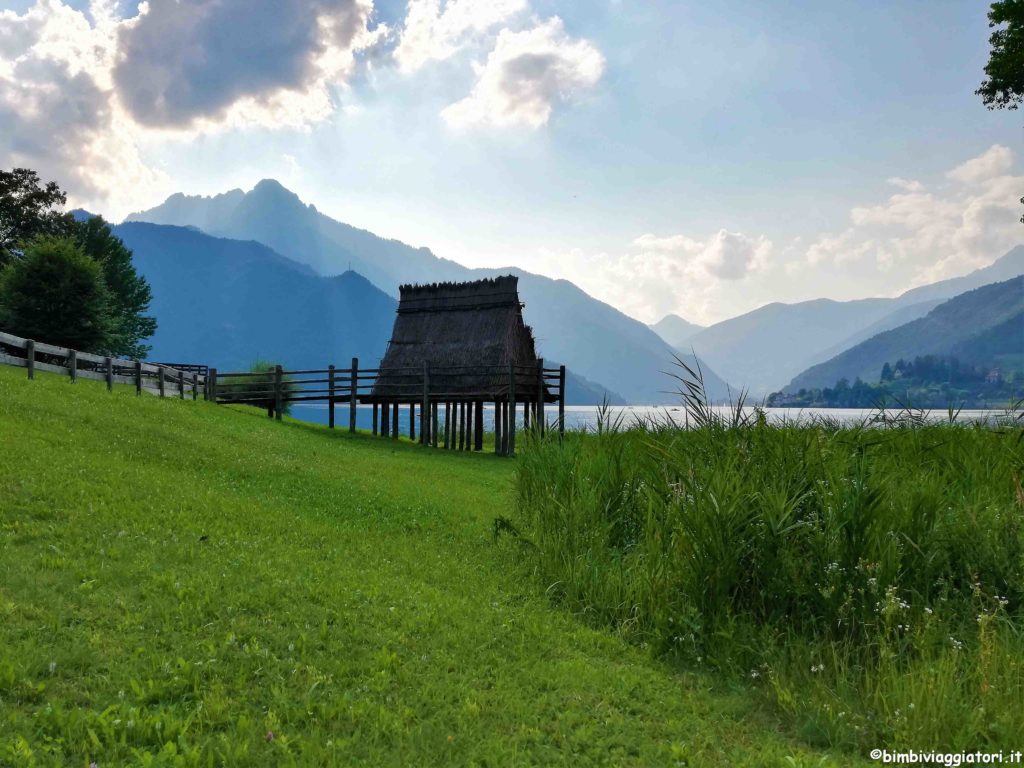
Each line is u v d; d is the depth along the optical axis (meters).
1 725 4.57
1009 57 28.89
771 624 7.05
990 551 7.21
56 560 7.54
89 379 25.62
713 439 9.61
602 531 10.02
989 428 11.27
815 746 5.38
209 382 33.72
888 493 7.73
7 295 43.16
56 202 60.62
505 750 4.95
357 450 25.73
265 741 4.79
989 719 5.33
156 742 4.69
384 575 9.04
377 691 5.70
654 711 5.81
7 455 11.69
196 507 11.15
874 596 6.71
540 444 14.39
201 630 6.40
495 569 10.33
